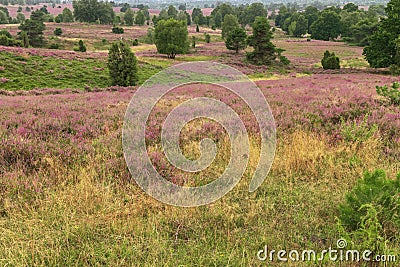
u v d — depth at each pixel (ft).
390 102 36.94
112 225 14.73
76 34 341.62
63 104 43.24
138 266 12.08
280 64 184.65
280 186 18.67
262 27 181.78
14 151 21.76
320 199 17.28
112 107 40.57
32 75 114.73
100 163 20.98
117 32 375.45
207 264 12.59
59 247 13.07
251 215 15.49
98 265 12.40
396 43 130.72
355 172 19.84
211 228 15.21
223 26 351.67
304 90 53.01
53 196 16.61
